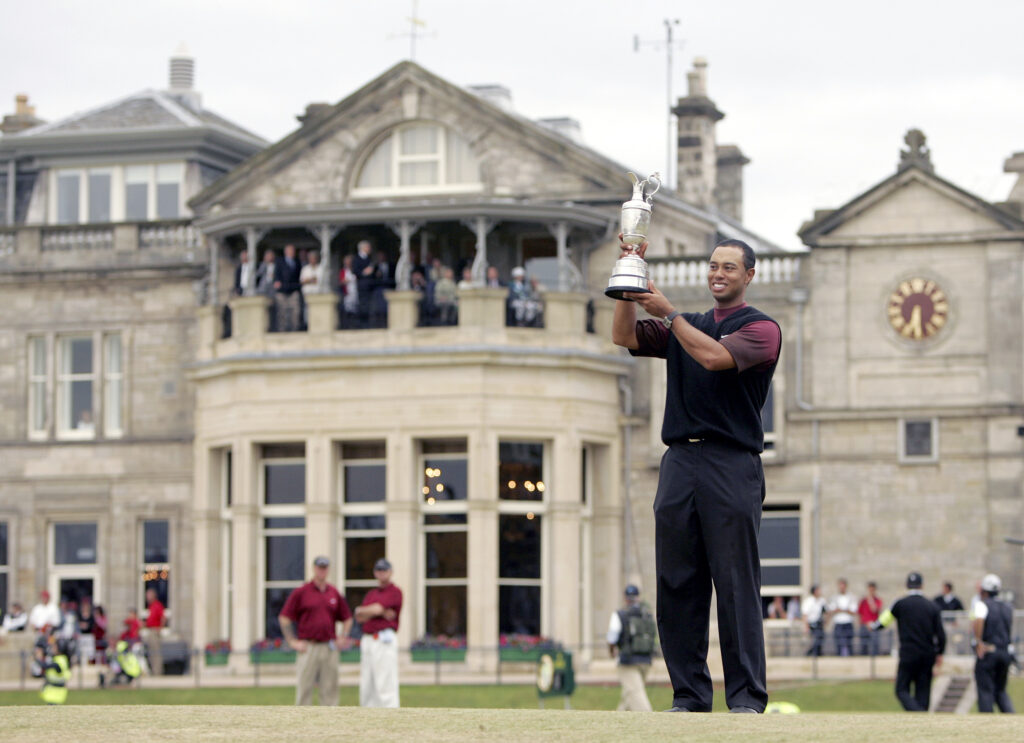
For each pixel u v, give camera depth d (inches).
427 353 1705.2
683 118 2180.1
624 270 404.5
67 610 1830.7
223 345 1800.0
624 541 1791.3
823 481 1763.0
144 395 1925.4
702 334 402.3
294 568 1765.5
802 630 1603.1
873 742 308.7
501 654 1669.5
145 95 2129.7
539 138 1812.3
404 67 1833.2
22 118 2347.4
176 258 1915.6
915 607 1060.5
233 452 1772.9
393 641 983.6
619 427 1792.6
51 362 1955.0
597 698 1360.7
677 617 414.3
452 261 1844.2
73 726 338.6
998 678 1063.0
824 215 1776.6
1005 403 1722.4
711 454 409.7
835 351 1770.4
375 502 1749.5
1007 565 1713.8
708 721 345.1
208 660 1758.1
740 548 406.3
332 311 1747.0
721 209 2527.1
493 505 1692.9
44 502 1939.0
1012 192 1897.1
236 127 2220.7
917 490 1740.9
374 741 317.7
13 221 2096.5
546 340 1734.7
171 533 1899.6
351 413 1727.4
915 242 1756.9
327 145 1859.0
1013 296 1732.3
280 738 321.1
